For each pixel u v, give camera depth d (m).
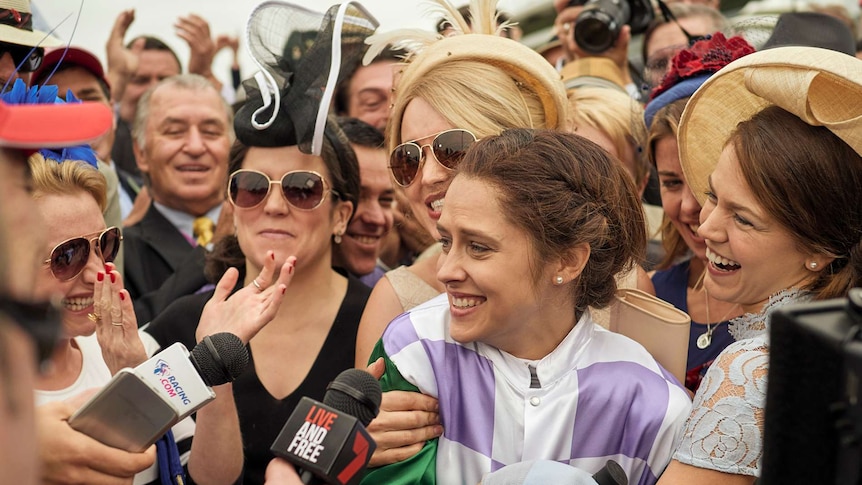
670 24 4.64
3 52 3.28
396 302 3.00
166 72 5.77
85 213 2.52
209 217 4.69
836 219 2.04
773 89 2.10
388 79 4.76
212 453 2.46
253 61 2.95
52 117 1.27
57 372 2.51
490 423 2.21
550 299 2.21
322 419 1.82
